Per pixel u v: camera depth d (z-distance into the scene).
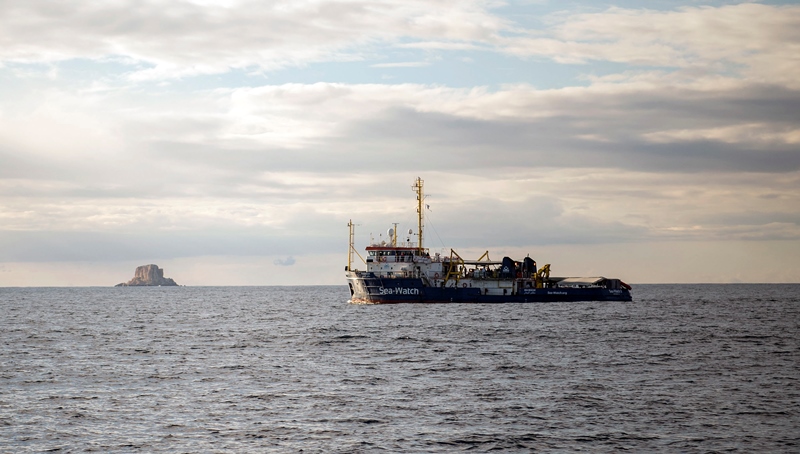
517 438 44.91
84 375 67.69
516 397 56.53
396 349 88.12
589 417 49.94
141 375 67.62
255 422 48.59
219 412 51.38
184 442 44.00
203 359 79.69
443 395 57.34
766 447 43.22
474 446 43.31
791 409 52.41
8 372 69.56
